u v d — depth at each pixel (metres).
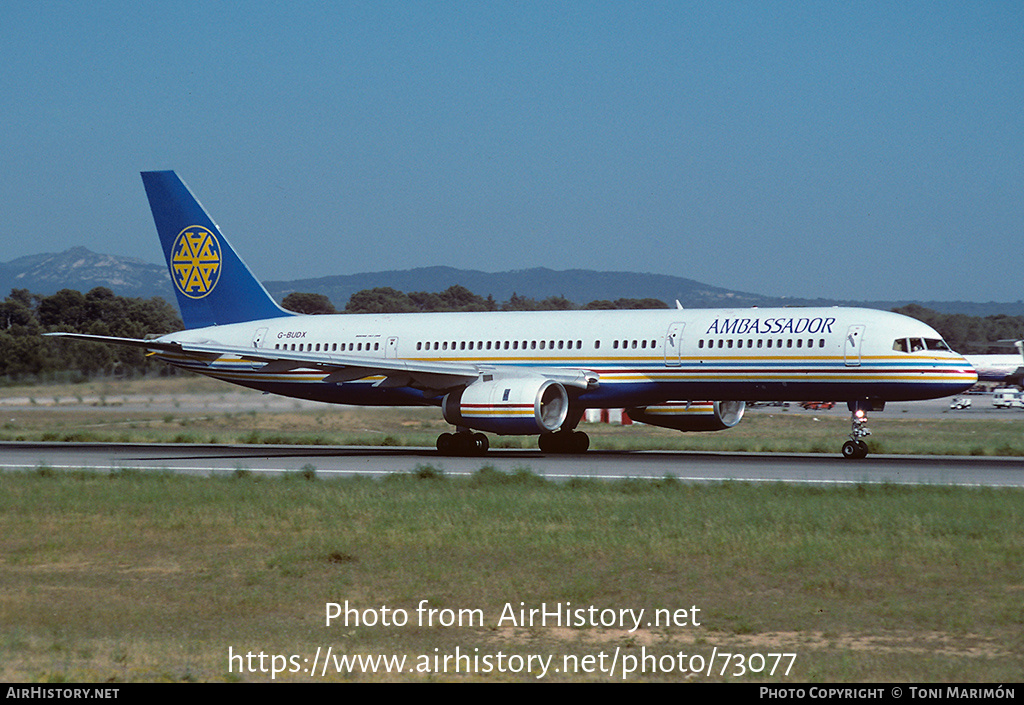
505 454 82.56
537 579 34.81
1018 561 36.31
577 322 81.38
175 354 94.62
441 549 39.47
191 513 48.09
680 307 80.44
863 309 75.00
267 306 94.81
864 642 27.62
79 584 34.91
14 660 25.77
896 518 43.62
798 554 37.41
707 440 101.62
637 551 38.56
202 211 95.81
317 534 42.69
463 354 84.31
